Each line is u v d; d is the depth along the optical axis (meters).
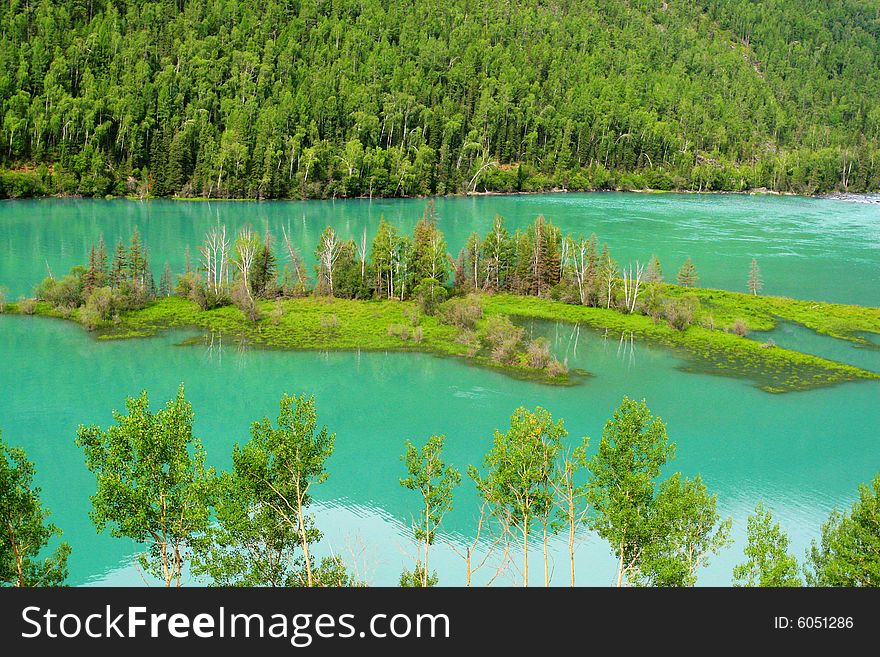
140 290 116.75
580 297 127.19
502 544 56.34
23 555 39.66
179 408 41.97
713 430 79.75
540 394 88.62
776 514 62.72
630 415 43.03
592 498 43.47
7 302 117.38
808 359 102.31
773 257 174.00
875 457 74.06
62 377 89.81
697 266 162.50
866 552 41.06
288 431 42.19
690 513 41.28
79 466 68.44
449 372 95.38
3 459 38.62
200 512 40.09
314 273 146.12
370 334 109.06
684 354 104.19
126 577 51.56
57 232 180.50
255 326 111.06
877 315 123.31
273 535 41.97
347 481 66.81
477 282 133.12
